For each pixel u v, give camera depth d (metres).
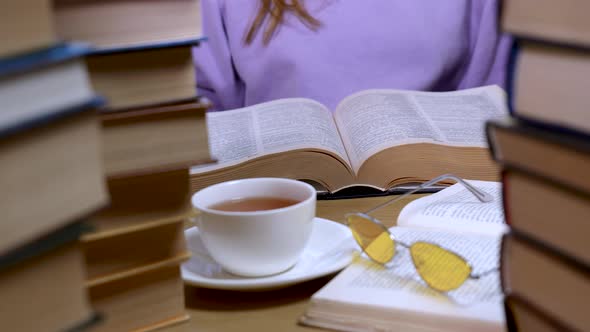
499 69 1.64
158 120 0.49
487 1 1.59
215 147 0.94
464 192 0.84
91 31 0.45
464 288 0.57
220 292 0.64
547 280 0.33
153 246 0.53
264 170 0.88
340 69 1.61
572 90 0.29
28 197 0.25
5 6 0.24
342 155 0.91
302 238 0.64
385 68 1.61
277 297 0.63
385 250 0.63
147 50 0.48
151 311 0.55
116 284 0.52
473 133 0.99
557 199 0.31
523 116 0.32
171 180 0.52
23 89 0.24
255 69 1.63
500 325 0.50
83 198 0.27
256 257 0.62
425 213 0.77
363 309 0.55
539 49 0.30
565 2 0.28
